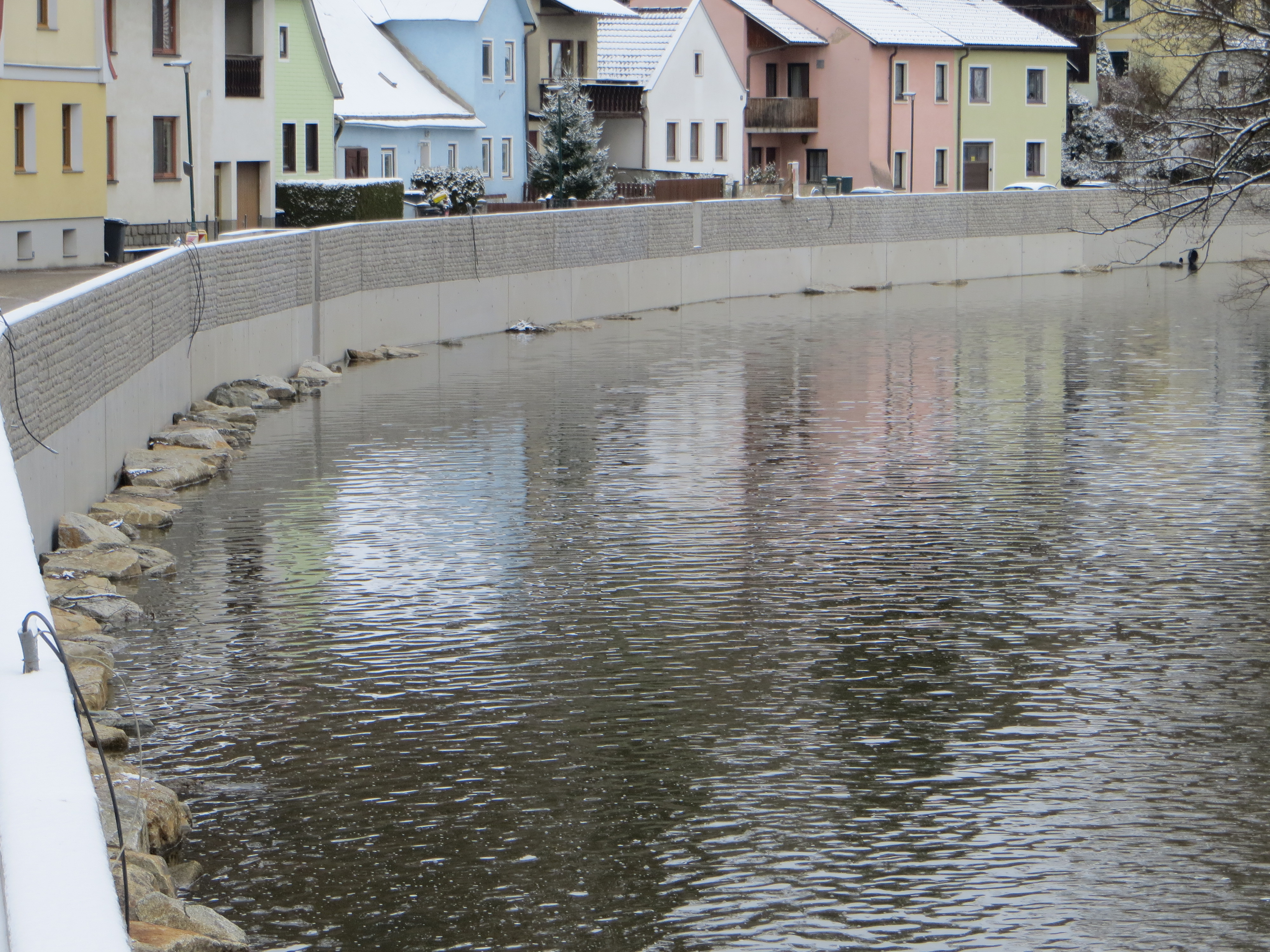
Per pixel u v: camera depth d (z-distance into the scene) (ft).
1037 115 388.57
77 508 77.92
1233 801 45.68
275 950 37.35
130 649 60.75
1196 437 109.91
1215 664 58.65
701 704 54.24
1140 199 242.78
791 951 37.19
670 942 37.70
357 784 47.24
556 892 40.24
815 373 145.59
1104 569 72.95
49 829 23.71
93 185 175.73
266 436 108.88
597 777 47.67
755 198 231.91
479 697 54.95
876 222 250.57
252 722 52.60
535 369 147.23
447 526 81.35
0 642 30.60
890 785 46.93
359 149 282.56
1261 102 112.57
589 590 69.05
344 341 149.89
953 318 200.23
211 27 212.64
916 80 366.43
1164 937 37.65
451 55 309.01
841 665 58.44
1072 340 175.42
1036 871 41.22
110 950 21.21
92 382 81.56
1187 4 137.08
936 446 106.42
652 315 203.31
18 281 148.36
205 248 114.83
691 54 345.72
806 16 364.79
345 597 68.08
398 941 37.76
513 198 323.37
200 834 43.75
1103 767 48.34
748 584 70.03
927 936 37.83
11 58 159.12
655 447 105.19
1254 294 219.41
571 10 332.39
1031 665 58.44
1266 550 76.59
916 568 72.95
